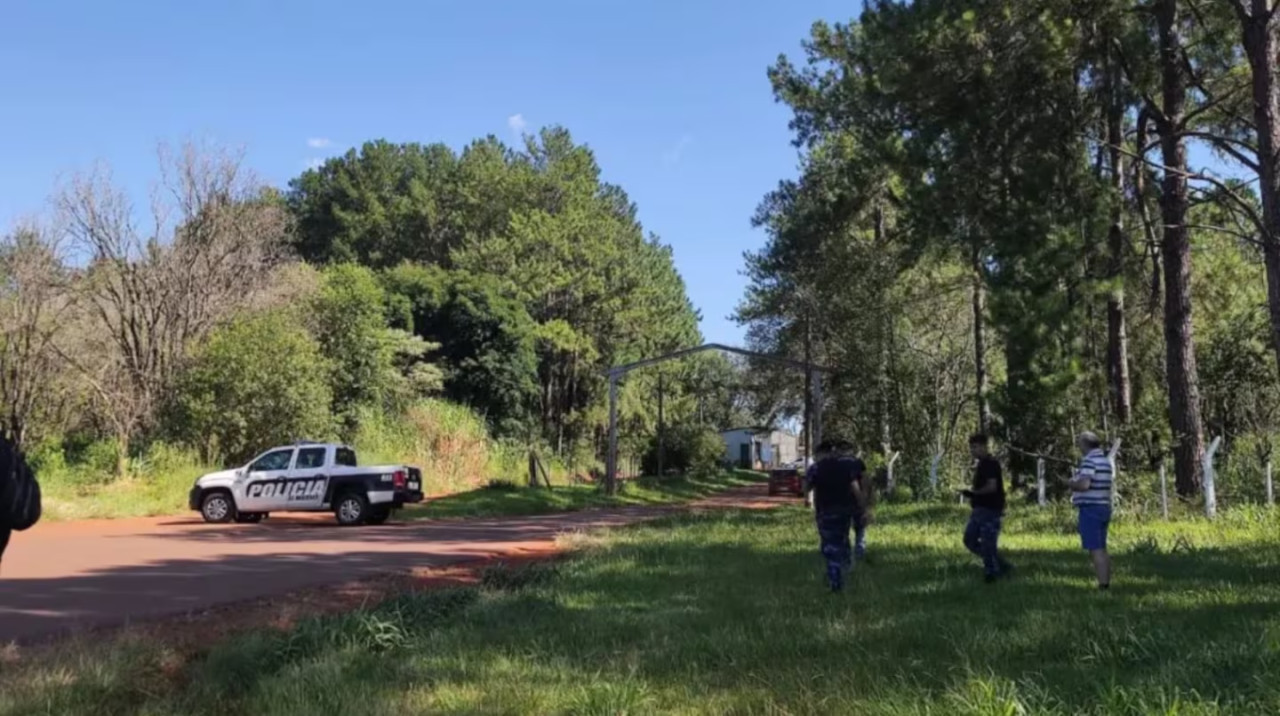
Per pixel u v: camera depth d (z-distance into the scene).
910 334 32.50
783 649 7.11
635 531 18.97
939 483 27.53
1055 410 19.59
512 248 54.25
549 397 56.09
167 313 32.16
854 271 31.19
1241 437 23.56
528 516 27.09
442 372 45.75
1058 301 17.44
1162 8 17.56
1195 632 6.79
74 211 31.00
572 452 55.81
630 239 63.12
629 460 61.78
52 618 9.30
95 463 27.34
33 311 29.06
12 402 28.38
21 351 28.98
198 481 22.31
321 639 7.50
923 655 6.73
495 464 42.59
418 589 11.43
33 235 29.62
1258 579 9.77
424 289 49.16
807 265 34.66
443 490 36.09
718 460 76.00
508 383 49.28
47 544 16.56
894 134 20.47
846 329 32.06
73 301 30.88
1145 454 19.28
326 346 36.41
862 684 5.94
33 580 12.01
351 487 21.88
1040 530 16.22
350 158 73.50
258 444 28.42
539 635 7.95
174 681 6.74
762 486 66.31
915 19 17.25
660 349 63.25
